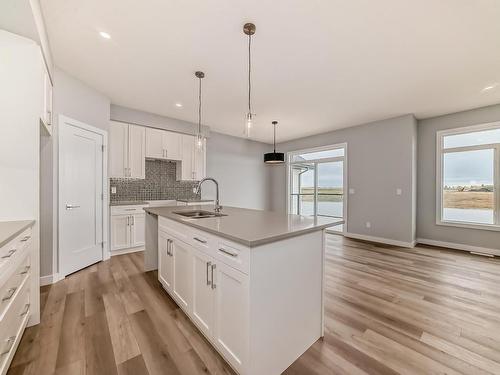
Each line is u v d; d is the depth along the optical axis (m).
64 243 2.79
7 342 1.32
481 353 1.55
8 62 1.74
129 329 1.78
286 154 6.65
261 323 1.30
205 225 1.66
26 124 1.79
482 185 4.02
